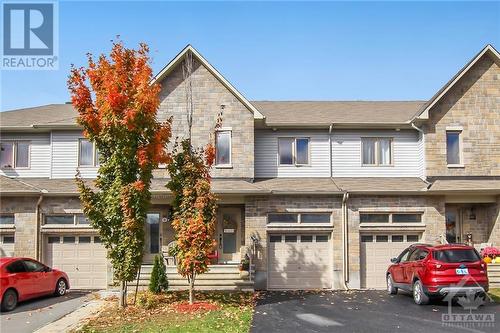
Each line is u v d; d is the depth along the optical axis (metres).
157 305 17.20
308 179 24.25
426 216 22.84
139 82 16.47
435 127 23.98
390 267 20.19
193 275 17.23
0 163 24.45
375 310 16.45
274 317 15.39
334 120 24.83
